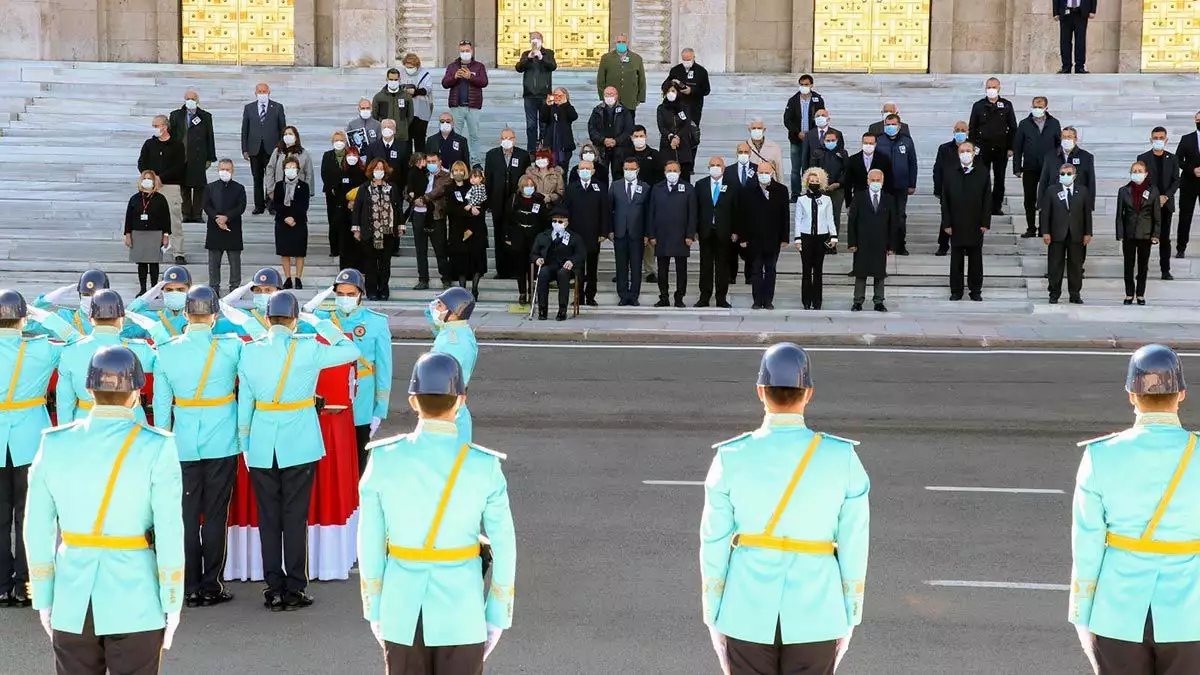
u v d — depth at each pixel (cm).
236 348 1678
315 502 1788
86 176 4941
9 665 1496
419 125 4659
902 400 2911
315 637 1584
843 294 4231
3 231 4622
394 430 2627
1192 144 4209
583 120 5350
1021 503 2127
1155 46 6250
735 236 3981
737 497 1092
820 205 3966
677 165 3991
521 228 3953
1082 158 4066
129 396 1184
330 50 6494
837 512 1092
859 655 1513
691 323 3806
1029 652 1524
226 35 6606
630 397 2930
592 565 1820
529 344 3612
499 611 1127
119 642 1175
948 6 6388
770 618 1080
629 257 4091
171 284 1941
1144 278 4012
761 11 6494
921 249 4409
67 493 1166
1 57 6006
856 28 6481
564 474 2291
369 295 4125
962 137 4053
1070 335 3653
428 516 1105
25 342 1681
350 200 4094
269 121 4619
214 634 1591
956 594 1712
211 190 4047
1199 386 3053
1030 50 6150
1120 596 1088
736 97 5525
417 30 6138
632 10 6044
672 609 1659
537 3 6500
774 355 1107
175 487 1177
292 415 1662
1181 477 1076
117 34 6569
